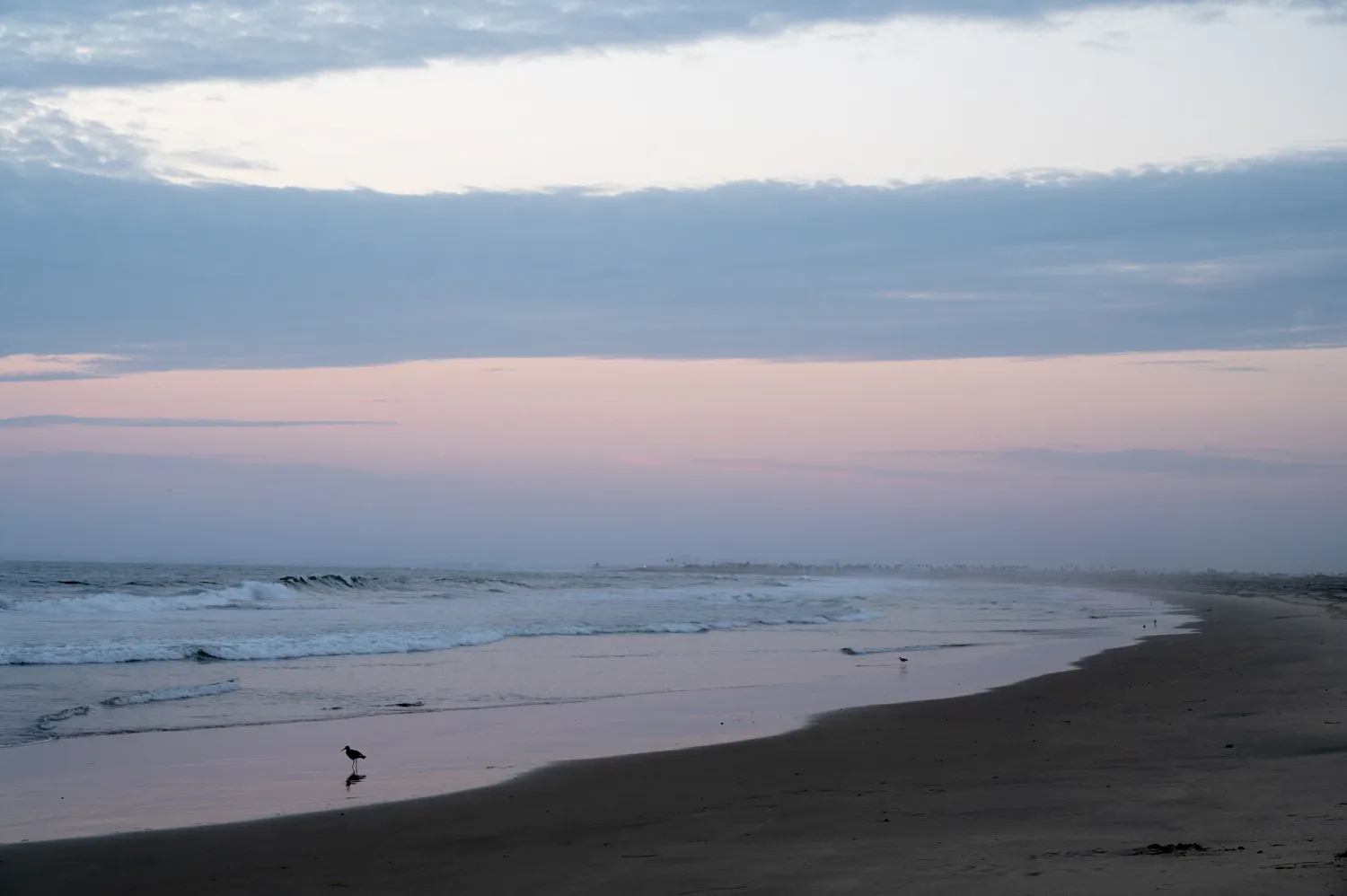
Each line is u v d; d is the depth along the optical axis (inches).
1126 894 265.4
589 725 643.5
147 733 593.0
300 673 868.0
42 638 1059.9
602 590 2522.1
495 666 952.9
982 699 748.6
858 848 341.1
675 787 462.0
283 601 1811.0
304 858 352.8
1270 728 565.0
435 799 441.1
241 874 336.2
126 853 360.8
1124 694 757.9
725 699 759.7
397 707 704.4
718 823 390.6
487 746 568.7
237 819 407.8
